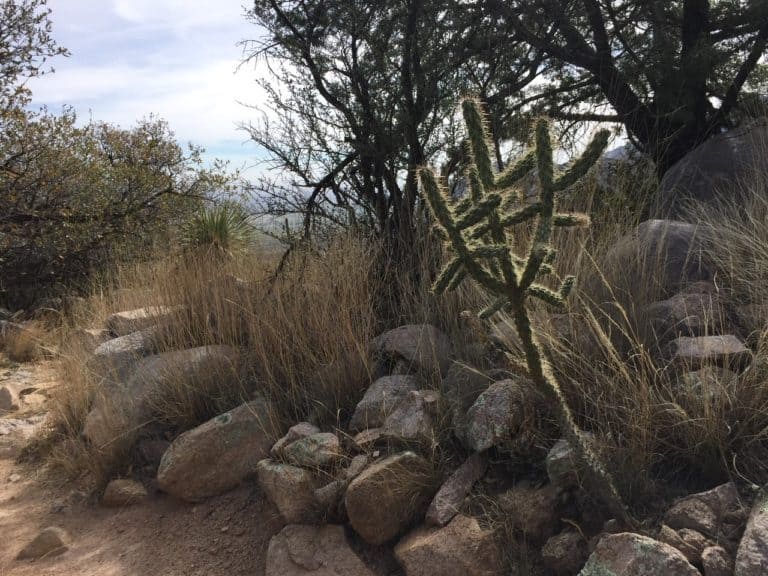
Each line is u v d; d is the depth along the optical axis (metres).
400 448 3.11
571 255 3.78
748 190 4.23
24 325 8.09
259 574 2.98
